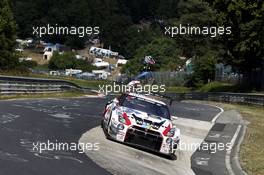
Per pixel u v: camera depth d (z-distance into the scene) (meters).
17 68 64.50
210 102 51.22
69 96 39.16
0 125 15.51
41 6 130.50
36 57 136.25
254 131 23.59
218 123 26.16
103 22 150.38
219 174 13.89
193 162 15.32
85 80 91.50
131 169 12.16
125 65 123.81
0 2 66.94
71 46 146.75
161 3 181.12
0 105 22.16
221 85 76.38
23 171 9.55
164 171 12.91
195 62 88.50
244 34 64.75
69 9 128.62
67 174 9.98
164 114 15.91
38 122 17.66
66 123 18.67
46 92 38.53
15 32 67.62
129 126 14.90
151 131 14.79
